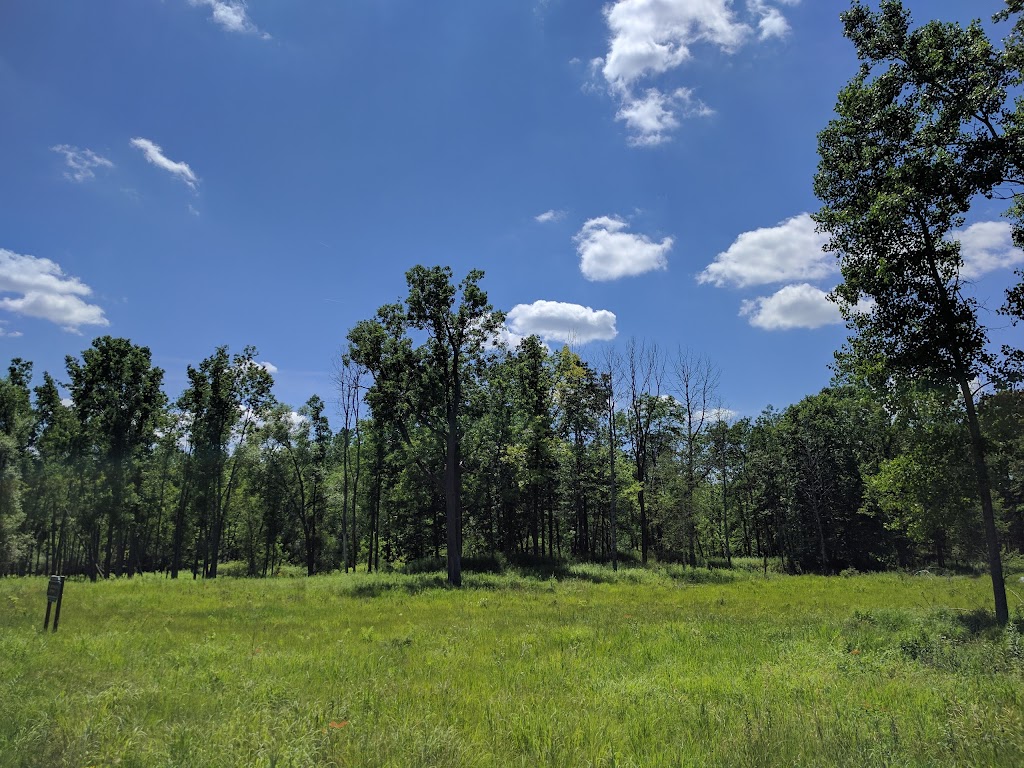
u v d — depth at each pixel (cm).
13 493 3675
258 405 4766
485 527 4619
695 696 779
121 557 5481
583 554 4797
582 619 1656
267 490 5262
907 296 1590
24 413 4525
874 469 4450
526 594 2567
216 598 2236
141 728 624
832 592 2461
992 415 1545
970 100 1398
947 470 1569
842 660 984
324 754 541
